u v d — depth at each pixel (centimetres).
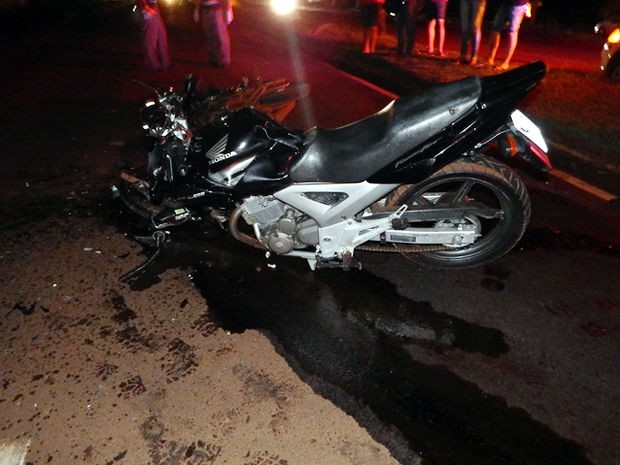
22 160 543
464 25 872
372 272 379
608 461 248
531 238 412
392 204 341
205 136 326
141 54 1002
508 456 252
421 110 306
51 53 1004
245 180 314
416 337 322
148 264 386
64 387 288
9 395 284
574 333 321
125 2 1856
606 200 469
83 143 584
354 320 336
